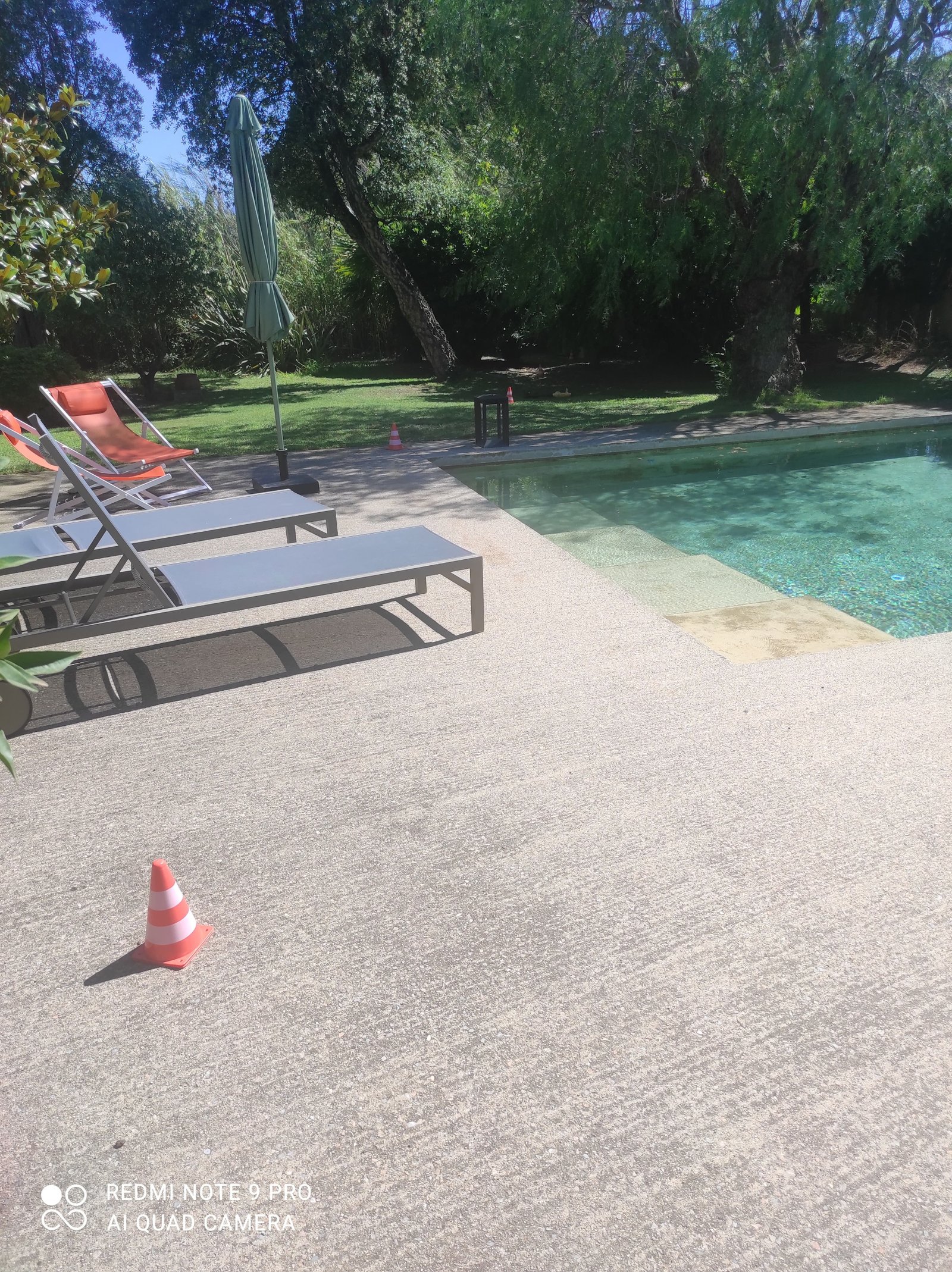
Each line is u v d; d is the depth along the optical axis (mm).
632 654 4520
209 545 6613
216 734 3836
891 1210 1819
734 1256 1740
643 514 7953
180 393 16766
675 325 18062
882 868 2840
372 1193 1884
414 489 8383
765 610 5387
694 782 3346
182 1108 2096
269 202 7516
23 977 2514
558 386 17391
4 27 14648
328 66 16438
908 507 7969
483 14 11328
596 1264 1732
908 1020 2279
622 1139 1987
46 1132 2041
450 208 20266
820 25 10523
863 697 3980
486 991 2414
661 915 2672
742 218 12375
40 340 16469
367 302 21781
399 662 4508
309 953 2574
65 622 5059
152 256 16016
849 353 18375
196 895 2826
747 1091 2094
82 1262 1765
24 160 3561
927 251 16375
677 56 10680
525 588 5539
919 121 10789
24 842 3113
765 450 10484
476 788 3357
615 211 11617
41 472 9789
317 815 3225
